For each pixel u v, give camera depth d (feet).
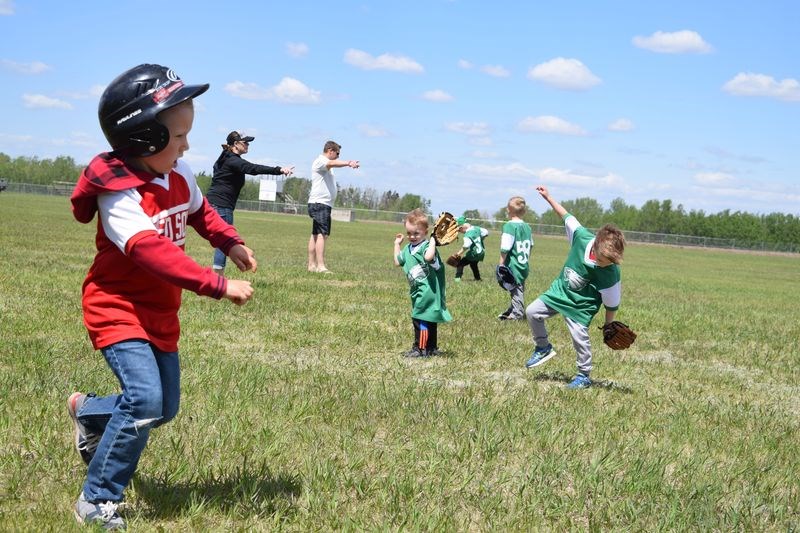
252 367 21.20
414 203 333.21
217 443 14.78
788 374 27.30
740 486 14.74
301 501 12.50
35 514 11.18
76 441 11.88
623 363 26.48
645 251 190.49
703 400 22.04
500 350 27.25
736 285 78.48
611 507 12.93
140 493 12.35
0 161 372.99
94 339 10.92
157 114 10.48
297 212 284.82
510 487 13.79
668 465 15.78
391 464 14.35
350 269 55.21
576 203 356.18
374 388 19.97
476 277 54.49
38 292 31.86
